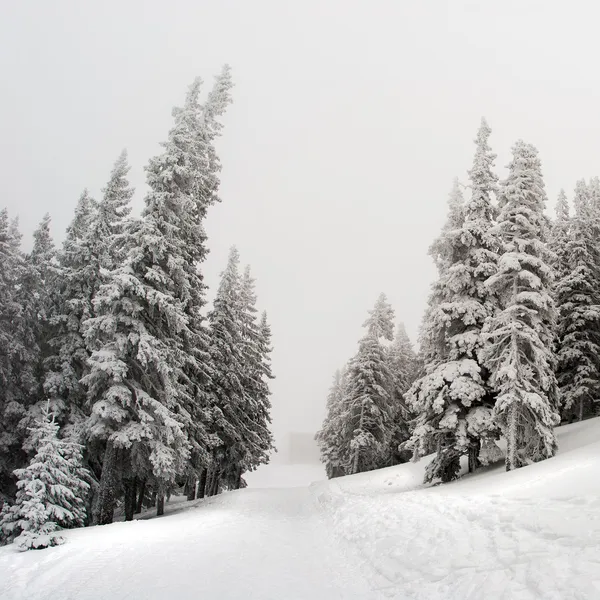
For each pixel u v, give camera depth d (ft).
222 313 100.99
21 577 33.45
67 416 71.41
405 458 133.18
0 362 70.28
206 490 111.14
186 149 66.90
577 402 85.05
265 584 29.09
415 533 34.73
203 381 82.28
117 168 78.18
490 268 64.69
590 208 92.27
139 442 59.52
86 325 60.85
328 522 53.06
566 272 90.02
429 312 71.31
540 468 45.44
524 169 62.85
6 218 77.56
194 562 34.55
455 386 59.72
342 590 27.84
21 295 76.38
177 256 64.69
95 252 75.10
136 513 83.10
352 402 115.14
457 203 72.13
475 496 40.22
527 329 57.82
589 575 19.53
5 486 70.03
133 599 26.86
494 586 21.93
